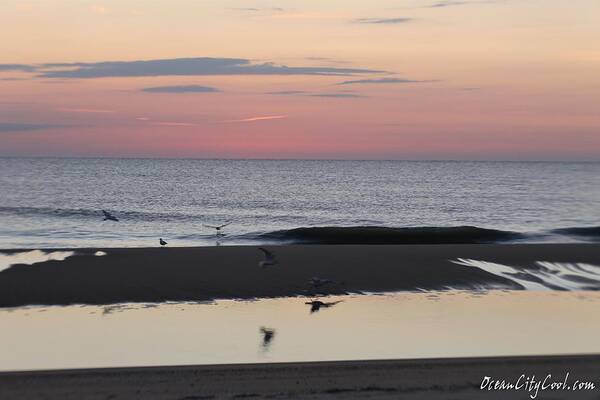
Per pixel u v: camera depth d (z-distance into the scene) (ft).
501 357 49.11
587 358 49.01
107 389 42.09
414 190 298.76
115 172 482.69
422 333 56.70
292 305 67.36
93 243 125.29
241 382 43.39
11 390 41.73
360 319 61.57
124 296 69.97
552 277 82.43
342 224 174.50
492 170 619.67
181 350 51.21
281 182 366.43
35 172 456.86
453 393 42.32
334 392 42.06
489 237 130.31
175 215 181.88
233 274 80.64
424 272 83.30
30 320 60.18
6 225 151.12
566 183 354.74
